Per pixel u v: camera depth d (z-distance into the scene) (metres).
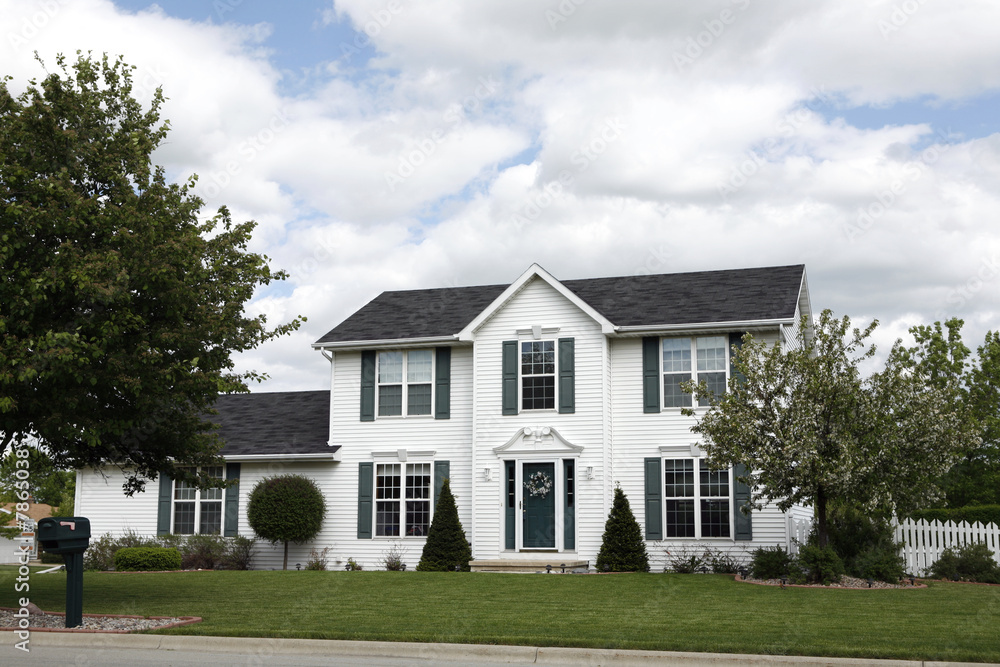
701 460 25.12
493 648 11.39
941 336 32.88
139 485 18.33
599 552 24.47
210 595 17.39
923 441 19.56
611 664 10.95
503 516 25.89
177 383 15.12
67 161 14.82
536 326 26.47
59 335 12.94
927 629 12.64
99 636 12.60
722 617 13.92
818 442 19.42
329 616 14.12
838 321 20.17
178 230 15.87
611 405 26.05
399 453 27.64
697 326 25.09
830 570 19.16
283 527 26.55
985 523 27.53
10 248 13.43
